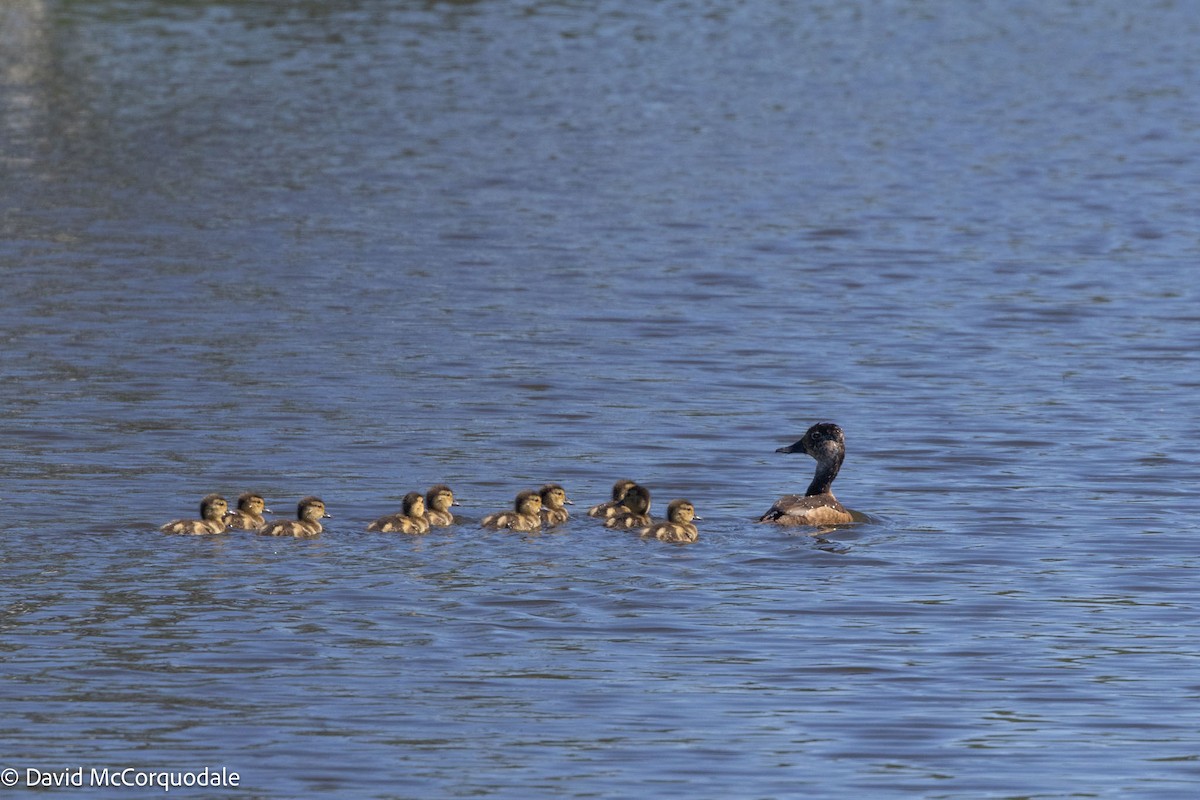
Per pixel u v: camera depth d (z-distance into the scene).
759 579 19.31
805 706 15.98
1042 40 74.25
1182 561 20.22
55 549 19.56
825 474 22.16
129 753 14.66
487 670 16.55
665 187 46.84
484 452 24.70
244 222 41.44
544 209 43.88
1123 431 26.30
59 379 27.98
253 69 63.34
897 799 14.25
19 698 15.59
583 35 72.50
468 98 59.34
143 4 76.12
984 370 30.08
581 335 32.12
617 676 16.53
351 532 20.56
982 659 17.12
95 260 37.09
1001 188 47.56
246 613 17.70
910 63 68.44
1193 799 14.30
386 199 44.53
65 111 55.16
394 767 14.57
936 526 21.53
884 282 37.00
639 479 23.66
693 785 14.42
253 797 14.02
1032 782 14.60
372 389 28.02
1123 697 16.33
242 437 25.05
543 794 14.19
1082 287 36.62
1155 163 51.28
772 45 71.50
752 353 31.08
